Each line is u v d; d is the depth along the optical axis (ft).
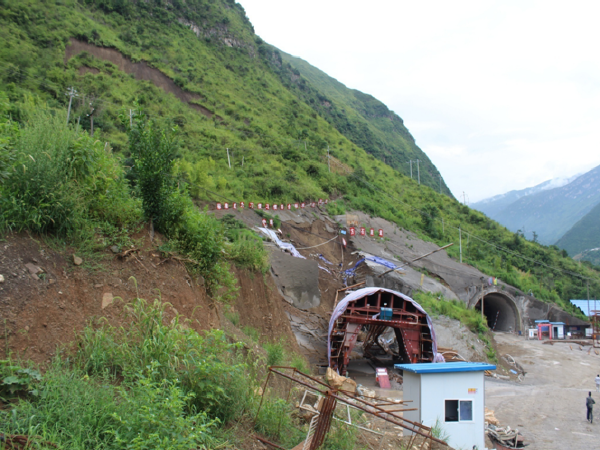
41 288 17.34
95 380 16.44
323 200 173.17
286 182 166.71
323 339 75.25
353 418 30.25
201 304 27.32
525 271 203.41
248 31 376.68
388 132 538.47
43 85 158.81
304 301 84.58
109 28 255.70
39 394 14.11
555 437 53.98
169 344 18.99
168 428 14.29
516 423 58.90
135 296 21.45
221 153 176.24
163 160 26.30
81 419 13.61
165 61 253.85
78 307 18.66
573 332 159.94
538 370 98.78
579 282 211.00
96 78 192.95
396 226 178.91
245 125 230.27
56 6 230.07
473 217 250.57
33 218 18.43
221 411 19.39
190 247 28.35
